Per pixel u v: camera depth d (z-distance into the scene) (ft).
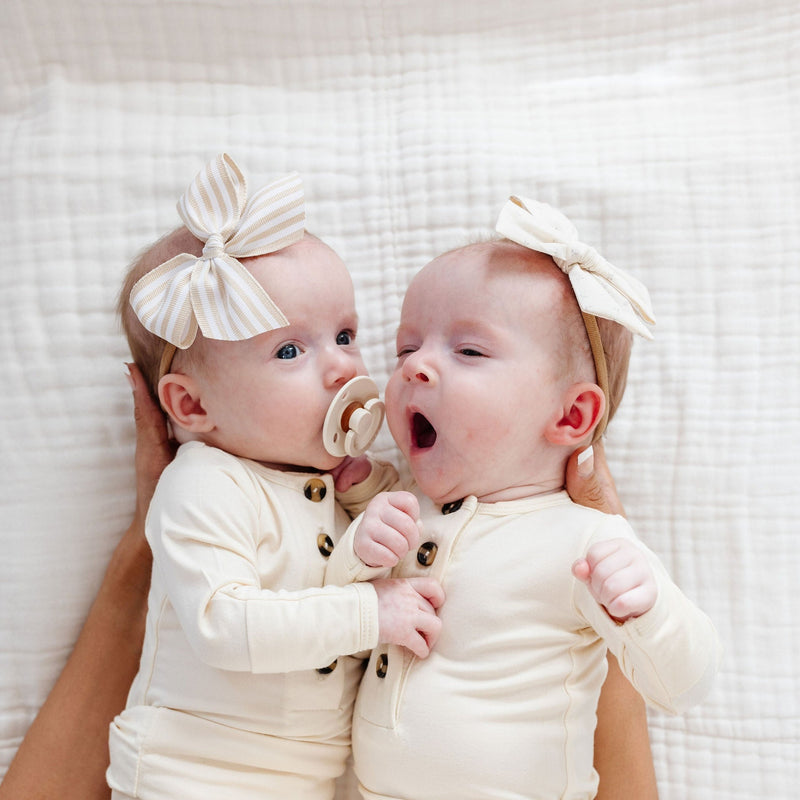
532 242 3.52
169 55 4.69
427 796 3.35
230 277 3.43
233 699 3.48
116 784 3.54
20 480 4.35
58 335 4.42
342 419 3.60
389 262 4.64
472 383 3.43
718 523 4.46
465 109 4.72
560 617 3.40
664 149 4.66
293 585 3.51
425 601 3.42
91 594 4.38
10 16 4.57
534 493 3.61
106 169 4.56
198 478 3.47
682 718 4.38
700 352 4.55
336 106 4.74
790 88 4.70
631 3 4.73
